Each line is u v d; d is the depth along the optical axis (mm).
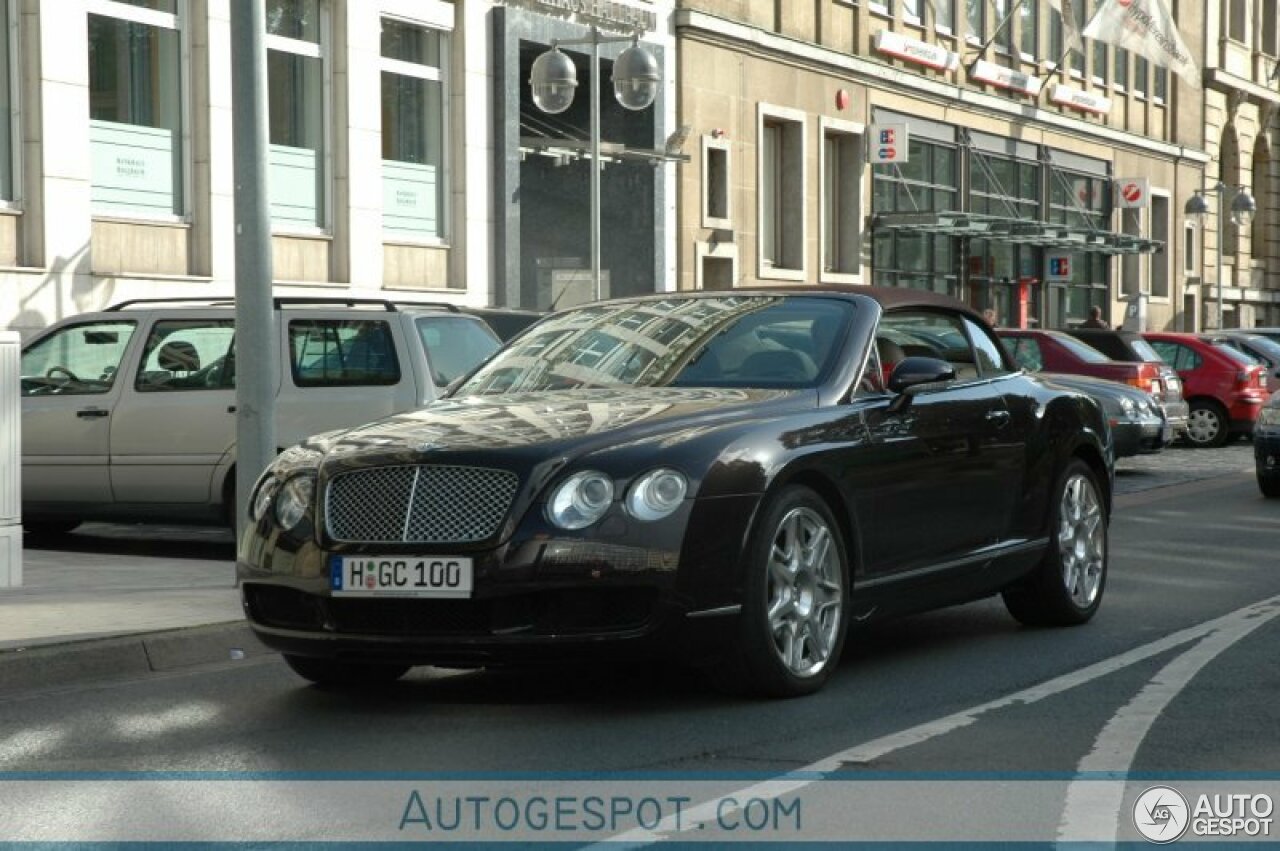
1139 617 12203
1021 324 52094
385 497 8633
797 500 9102
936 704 8961
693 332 10320
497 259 31156
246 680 10094
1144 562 15664
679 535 8461
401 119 29672
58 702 9484
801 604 9164
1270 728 8320
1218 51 67250
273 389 13312
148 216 24766
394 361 15711
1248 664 10148
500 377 10453
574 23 32906
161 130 24984
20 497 13180
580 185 34500
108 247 24125
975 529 10695
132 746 8305
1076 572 11781
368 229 28453
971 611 12547
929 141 46625
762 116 38812
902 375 9953
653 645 8453
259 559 8969
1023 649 10773
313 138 27922
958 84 47812
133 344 16328
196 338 16172
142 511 16156
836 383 9789
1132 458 30922
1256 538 17859
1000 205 50844
